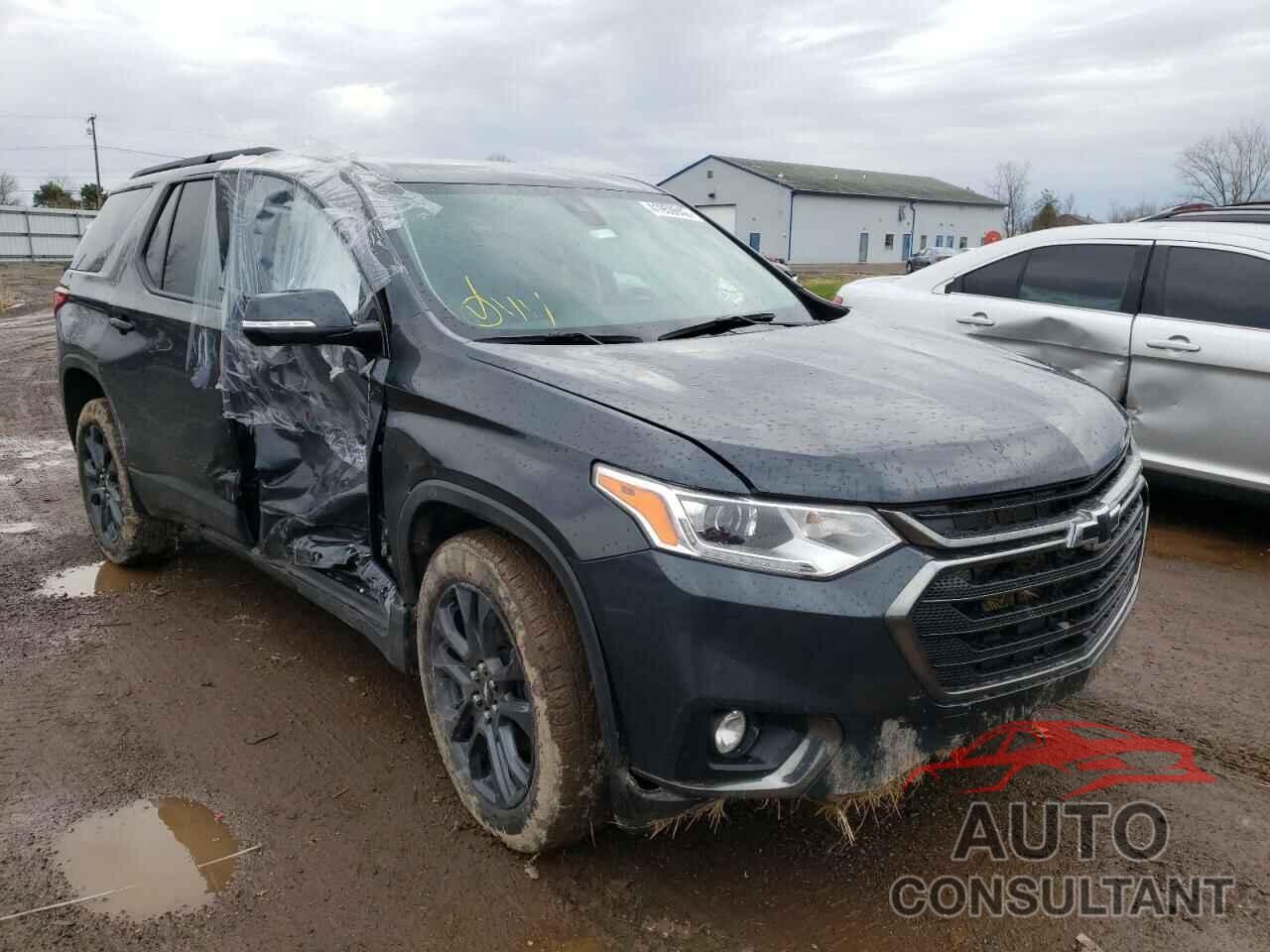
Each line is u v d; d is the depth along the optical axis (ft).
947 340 11.21
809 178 247.29
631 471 7.31
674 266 12.01
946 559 7.06
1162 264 18.06
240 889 8.42
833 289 96.53
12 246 138.41
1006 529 7.38
